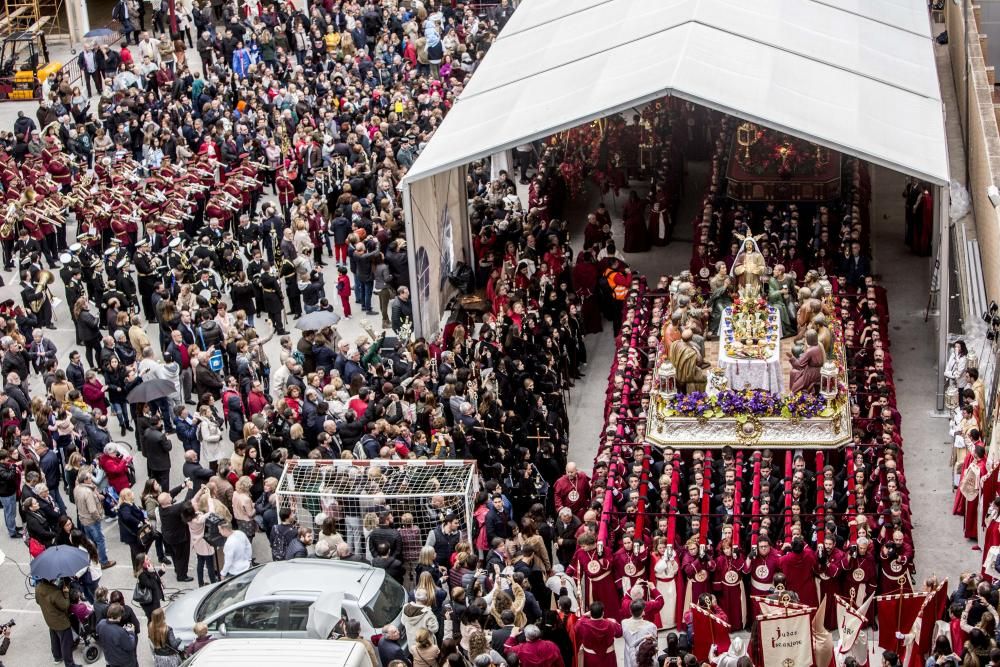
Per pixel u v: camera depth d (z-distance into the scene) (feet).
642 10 168.55
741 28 157.99
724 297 132.67
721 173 169.58
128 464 115.44
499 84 159.84
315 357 130.21
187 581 108.88
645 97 136.15
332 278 161.58
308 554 104.99
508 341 130.21
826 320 123.44
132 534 107.55
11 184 165.27
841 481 109.91
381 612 95.30
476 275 157.28
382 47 207.72
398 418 118.01
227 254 148.97
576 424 131.03
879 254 161.48
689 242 166.40
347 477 108.47
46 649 103.96
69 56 229.66
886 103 146.82
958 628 92.22
